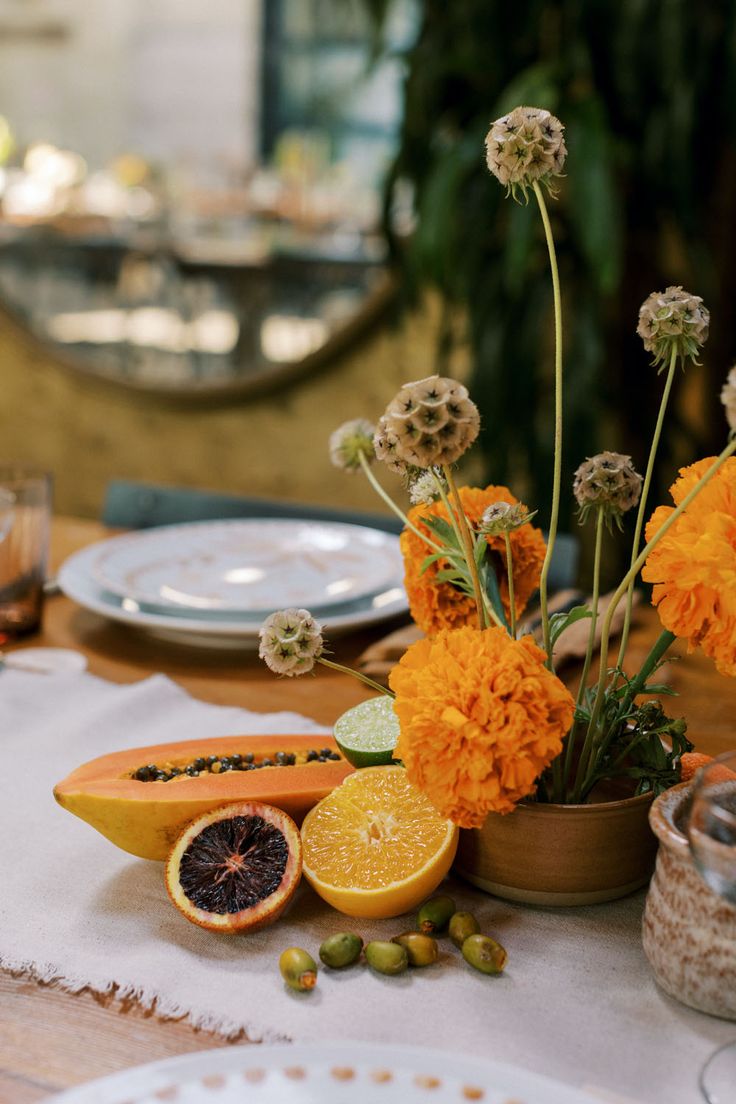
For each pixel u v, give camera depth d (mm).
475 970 608
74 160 3195
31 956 615
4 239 3254
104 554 1220
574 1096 456
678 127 1992
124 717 917
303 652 631
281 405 3031
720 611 583
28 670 1028
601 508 618
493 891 669
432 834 649
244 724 908
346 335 2852
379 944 604
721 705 954
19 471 1116
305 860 657
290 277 2959
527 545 728
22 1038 556
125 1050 549
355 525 1589
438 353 2371
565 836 636
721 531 580
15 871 703
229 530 1333
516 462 2260
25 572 1112
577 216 1953
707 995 562
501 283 2180
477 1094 459
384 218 2383
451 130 2330
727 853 497
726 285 2447
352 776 693
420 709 592
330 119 2914
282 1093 459
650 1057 541
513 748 573
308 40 2912
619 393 2307
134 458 3266
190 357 3123
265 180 3004
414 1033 555
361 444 746
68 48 3160
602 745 649
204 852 658
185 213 3086
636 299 2273
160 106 3082
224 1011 570
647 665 647
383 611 1090
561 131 574
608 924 651
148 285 3141
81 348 3236
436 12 2268
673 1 1933
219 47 3010
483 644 604
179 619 1073
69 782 688
